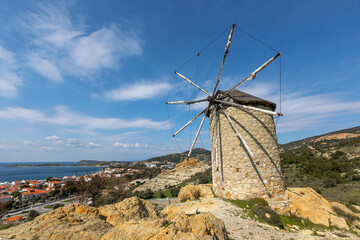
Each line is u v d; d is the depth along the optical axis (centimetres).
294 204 1242
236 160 1316
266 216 1027
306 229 1021
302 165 5306
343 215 1383
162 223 664
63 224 745
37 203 6856
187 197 1588
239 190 1265
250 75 1195
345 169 4469
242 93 1594
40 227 725
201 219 714
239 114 1377
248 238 839
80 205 920
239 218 1034
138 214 993
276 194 1238
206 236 583
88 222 793
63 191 7719
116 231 665
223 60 1273
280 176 1291
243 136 1330
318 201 1495
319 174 4331
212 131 1642
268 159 1284
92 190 2272
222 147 1436
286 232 939
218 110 1518
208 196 1505
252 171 1262
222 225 757
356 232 1084
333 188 3497
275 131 1396
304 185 3831
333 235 998
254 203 1173
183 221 666
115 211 959
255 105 1371
